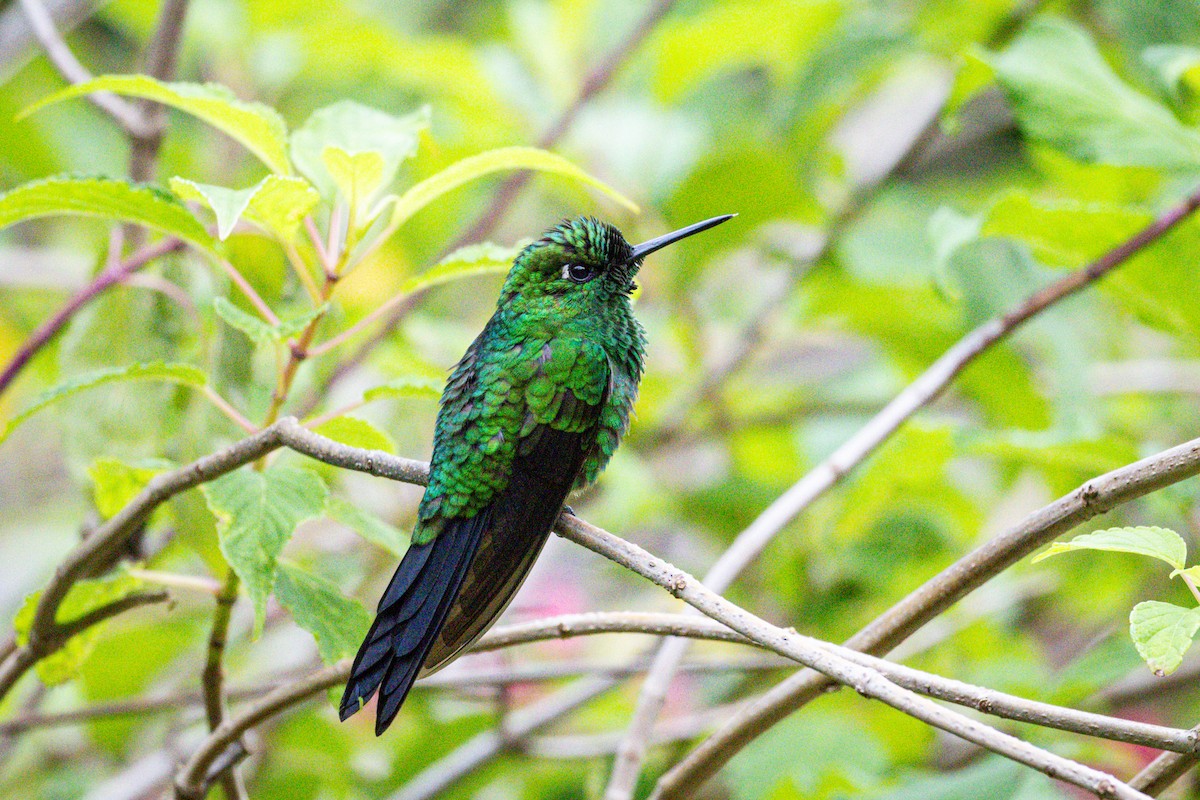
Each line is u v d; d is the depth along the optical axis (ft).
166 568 30.48
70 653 21.99
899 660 34.91
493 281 47.57
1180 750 13.46
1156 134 25.59
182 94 18.76
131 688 37.19
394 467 17.11
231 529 18.21
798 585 38.81
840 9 38.55
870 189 39.55
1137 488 14.78
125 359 25.80
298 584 19.77
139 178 28.71
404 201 19.72
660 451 40.50
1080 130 25.64
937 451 28.73
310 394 26.04
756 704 18.57
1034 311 25.70
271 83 42.65
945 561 38.22
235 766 20.43
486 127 39.45
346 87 45.32
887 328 39.86
